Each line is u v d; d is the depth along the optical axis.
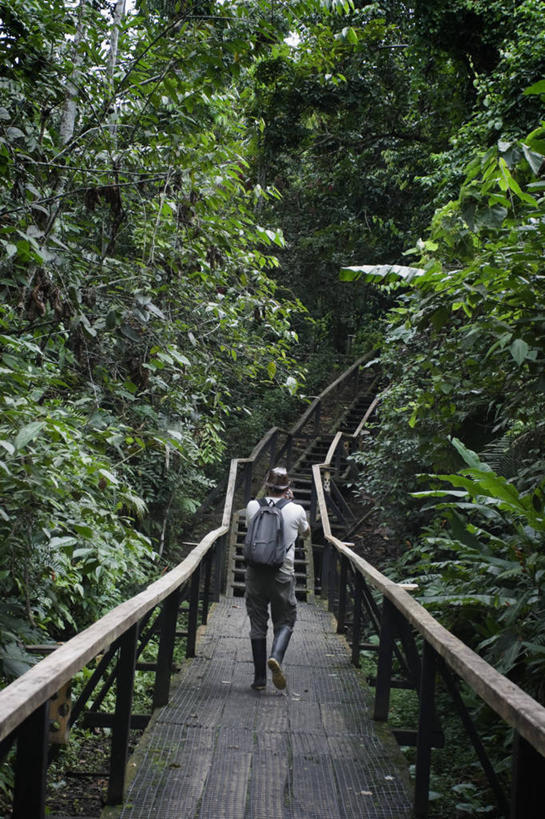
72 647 2.16
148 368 4.12
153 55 4.13
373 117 14.44
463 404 5.35
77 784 4.32
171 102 4.35
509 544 4.69
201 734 3.78
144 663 5.20
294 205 17.41
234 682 5.01
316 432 15.47
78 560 4.29
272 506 5.19
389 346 8.13
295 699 4.62
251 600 4.97
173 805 2.91
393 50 13.83
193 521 12.12
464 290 3.51
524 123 7.86
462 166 8.79
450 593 5.08
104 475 2.93
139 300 3.81
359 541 11.17
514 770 1.84
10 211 3.40
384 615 4.23
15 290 3.76
